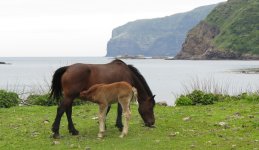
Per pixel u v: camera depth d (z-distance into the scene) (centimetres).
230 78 6894
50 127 1367
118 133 1259
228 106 1800
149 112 1279
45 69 12525
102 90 1162
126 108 1193
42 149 1076
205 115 1552
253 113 1538
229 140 1134
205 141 1130
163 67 14012
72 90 1156
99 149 1063
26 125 1401
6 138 1200
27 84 5378
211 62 18625
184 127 1337
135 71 1277
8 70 12112
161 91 4362
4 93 1917
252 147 1052
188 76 8006
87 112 1678
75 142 1145
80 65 1180
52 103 1983
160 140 1151
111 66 1226
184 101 1920
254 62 17488
